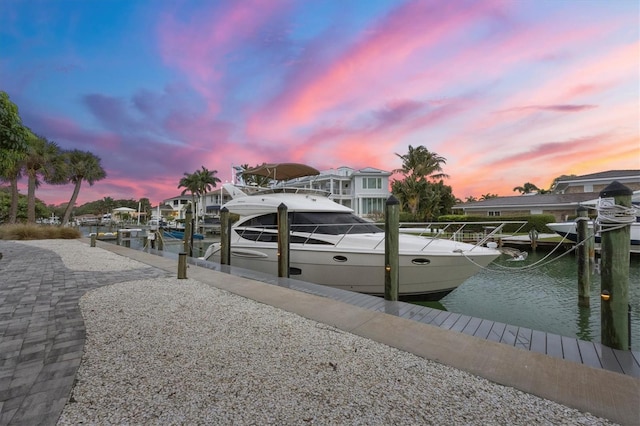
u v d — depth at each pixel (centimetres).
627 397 219
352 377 248
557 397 220
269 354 290
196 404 206
